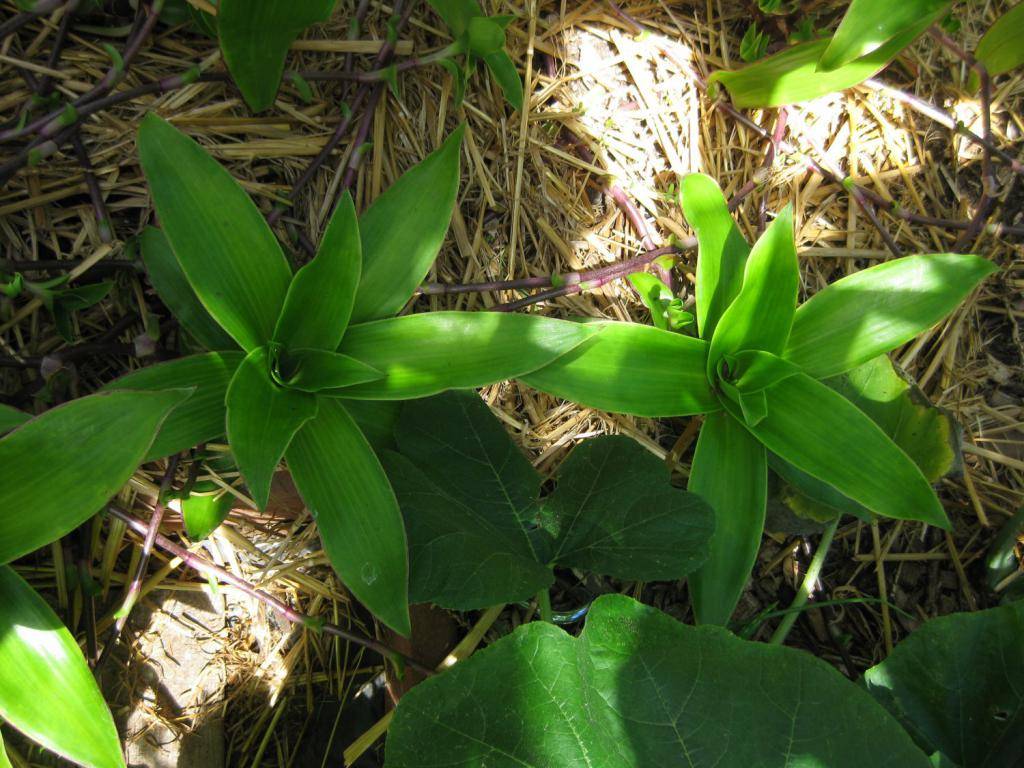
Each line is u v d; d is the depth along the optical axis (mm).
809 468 620
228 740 706
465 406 658
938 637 601
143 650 681
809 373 649
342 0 710
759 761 495
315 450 560
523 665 515
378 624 727
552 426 757
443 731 500
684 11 822
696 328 706
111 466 472
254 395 536
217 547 704
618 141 788
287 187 683
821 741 498
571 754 499
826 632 775
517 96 708
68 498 470
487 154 751
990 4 853
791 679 510
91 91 576
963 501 804
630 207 771
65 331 586
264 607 723
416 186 597
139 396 471
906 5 605
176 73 656
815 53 716
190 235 536
